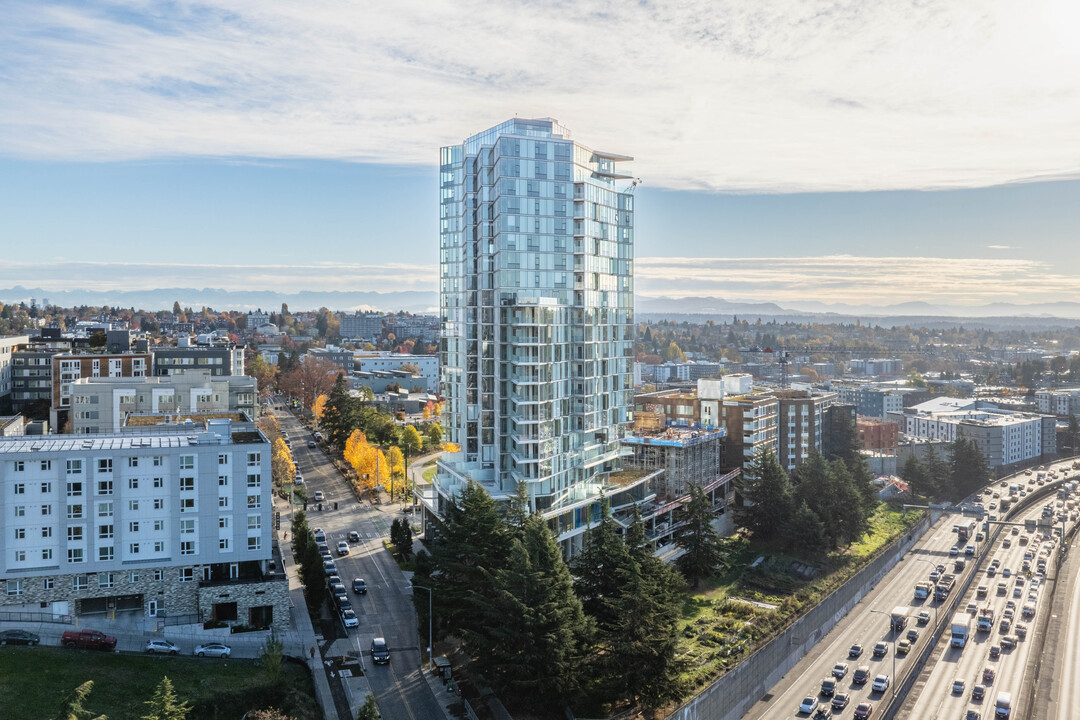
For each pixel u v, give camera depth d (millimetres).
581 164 158750
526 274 149125
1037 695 121688
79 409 169625
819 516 173500
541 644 94562
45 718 81000
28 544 105812
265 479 114312
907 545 199125
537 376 142625
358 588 132500
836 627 147750
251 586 111375
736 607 136500
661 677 97500
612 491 155625
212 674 97500
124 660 96938
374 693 100750
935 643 141375
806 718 112188
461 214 164875
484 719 95562
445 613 110500
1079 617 155375
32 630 102250
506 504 139125
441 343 172875
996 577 179750
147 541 110250
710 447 191375
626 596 98312
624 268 170625
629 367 172375
